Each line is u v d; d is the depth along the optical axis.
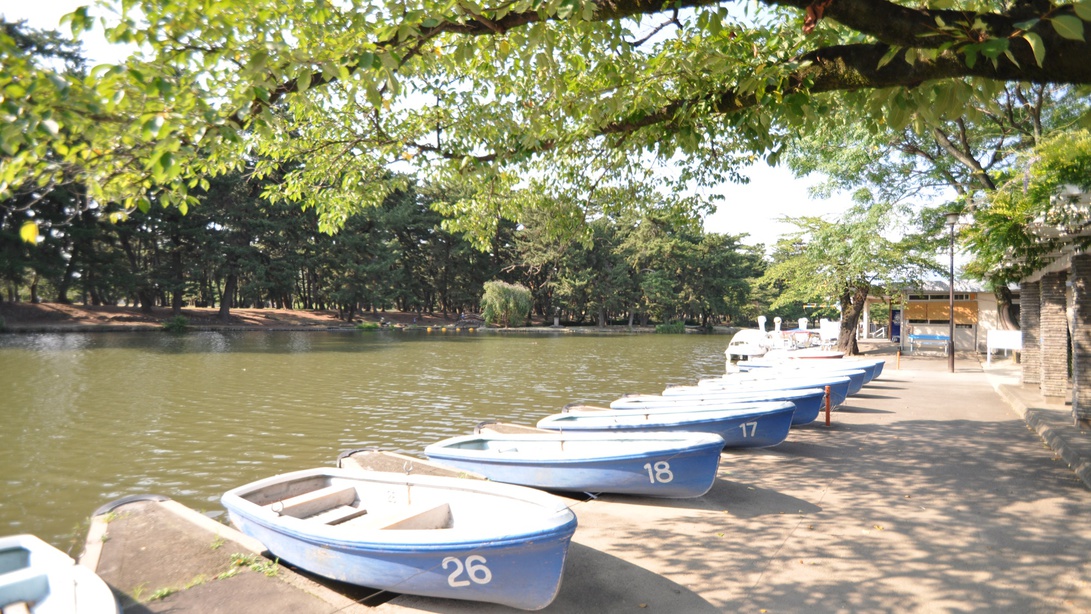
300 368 26.27
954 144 19.53
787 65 5.36
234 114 4.80
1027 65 3.77
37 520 8.56
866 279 27.34
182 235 55.38
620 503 7.63
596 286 72.25
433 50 5.54
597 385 22.14
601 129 7.34
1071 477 8.62
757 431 10.12
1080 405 11.22
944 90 4.47
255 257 58.31
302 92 5.23
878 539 6.33
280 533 5.64
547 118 7.68
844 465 9.45
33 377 22.12
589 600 5.09
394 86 4.60
